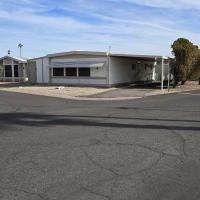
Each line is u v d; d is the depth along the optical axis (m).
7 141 8.52
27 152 7.39
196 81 42.19
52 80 34.97
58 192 5.07
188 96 23.28
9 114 14.03
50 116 13.23
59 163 6.54
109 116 13.08
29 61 37.41
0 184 5.41
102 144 8.09
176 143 8.20
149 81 40.88
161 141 8.41
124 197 4.89
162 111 14.62
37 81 36.50
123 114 13.68
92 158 6.88
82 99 22.11
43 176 5.79
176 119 12.15
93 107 16.77
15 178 5.70
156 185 5.38
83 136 9.05
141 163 6.55
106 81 31.62
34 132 9.70
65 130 9.98
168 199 4.84
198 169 6.19
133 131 9.77
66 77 34.00
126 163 6.54
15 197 4.89
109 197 4.88
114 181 5.54
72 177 5.73
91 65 31.62
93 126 10.67
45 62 35.44
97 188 5.23
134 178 5.70
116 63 32.47
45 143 8.26
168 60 32.50
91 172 6.00
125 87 32.25
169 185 5.38
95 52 31.67
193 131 9.75
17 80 41.59
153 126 10.62
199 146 7.91
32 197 4.89
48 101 20.44
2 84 37.19
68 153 7.28
